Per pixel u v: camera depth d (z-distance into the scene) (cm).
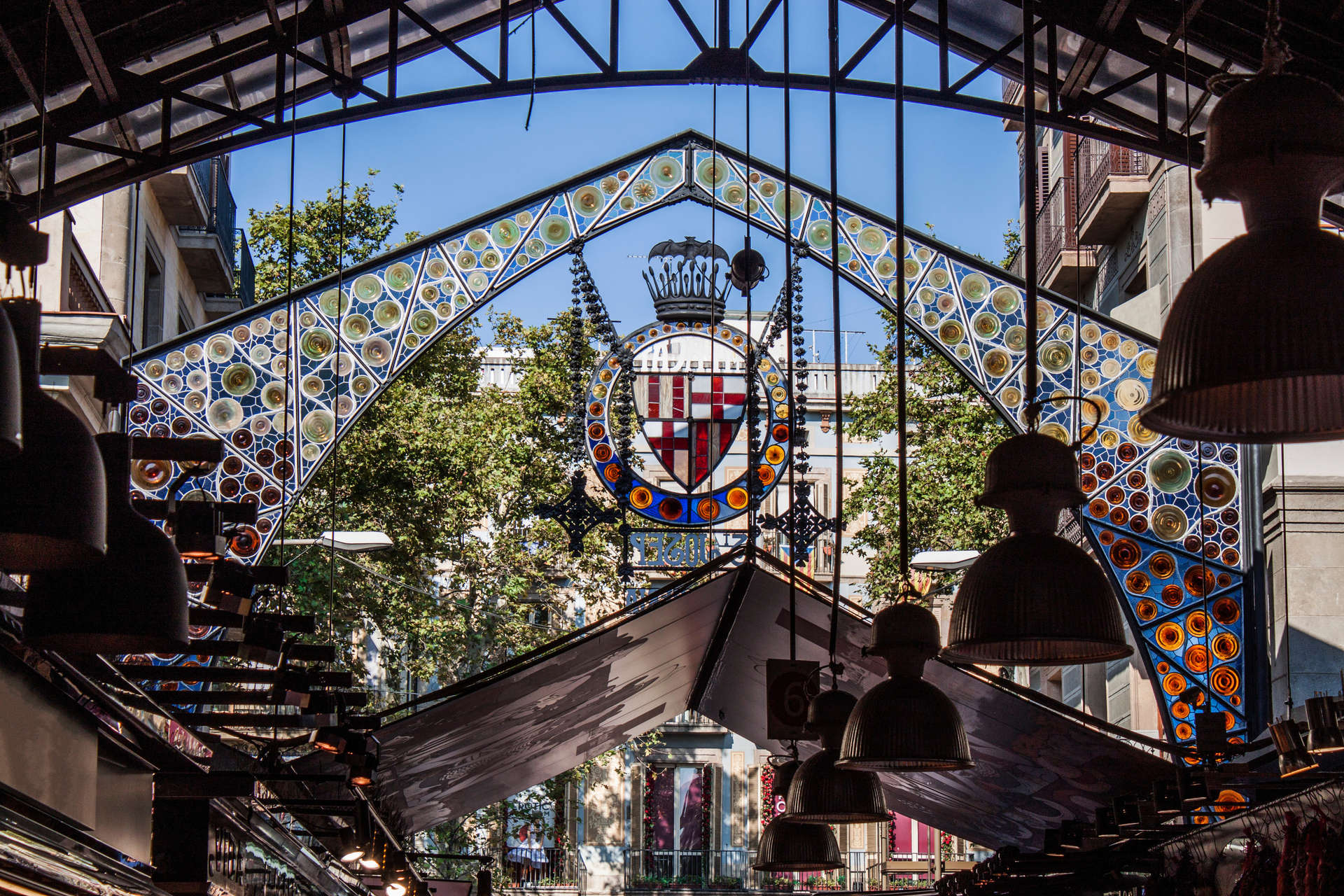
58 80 925
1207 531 1240
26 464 405
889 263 1320
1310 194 342
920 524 2211
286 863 1196
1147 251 1822
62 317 1183
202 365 1251
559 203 1312
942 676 1066
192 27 952
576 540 1254
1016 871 1418
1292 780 884
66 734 677
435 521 2288
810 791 748
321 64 1034
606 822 3453
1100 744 1091
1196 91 1061
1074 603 473
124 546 491
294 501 1239
